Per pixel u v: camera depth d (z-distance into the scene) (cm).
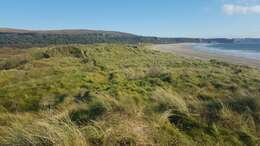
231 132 656
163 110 741
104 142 526
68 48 3459
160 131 600
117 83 1170
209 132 643
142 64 2303
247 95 911
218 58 4703
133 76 1424
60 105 838
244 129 681
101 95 863
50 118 616
